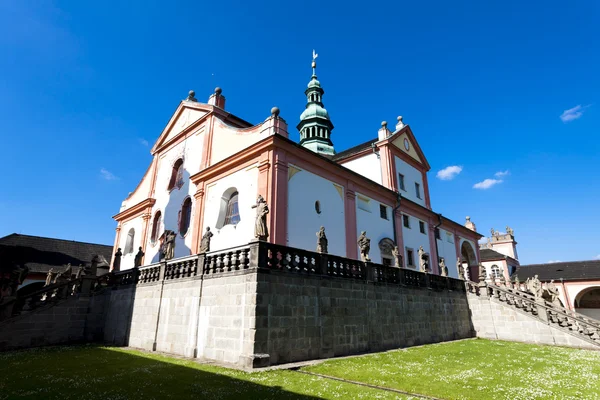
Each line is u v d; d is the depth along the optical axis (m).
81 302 18.39
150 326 15.30
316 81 42.31
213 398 7.00
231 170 20.62
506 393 7.98
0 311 15.79
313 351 11.92
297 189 18.95
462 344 17.70
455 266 34.22
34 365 10.99
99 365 10.88
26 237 39.44
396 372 10.06
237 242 18.59
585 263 44.56
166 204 26.92
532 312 20.23
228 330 11.34
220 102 25.16
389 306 16.02
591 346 17.45
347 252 21.16
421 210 30.31
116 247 33.53
